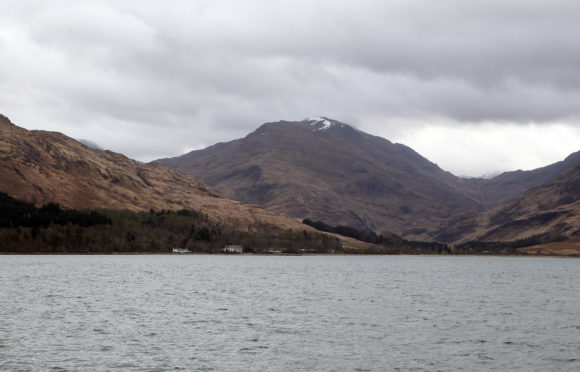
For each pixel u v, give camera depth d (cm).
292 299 13362
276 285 17525
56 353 7069
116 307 11269
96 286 15888
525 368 6719
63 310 10694
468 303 13038
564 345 7969
